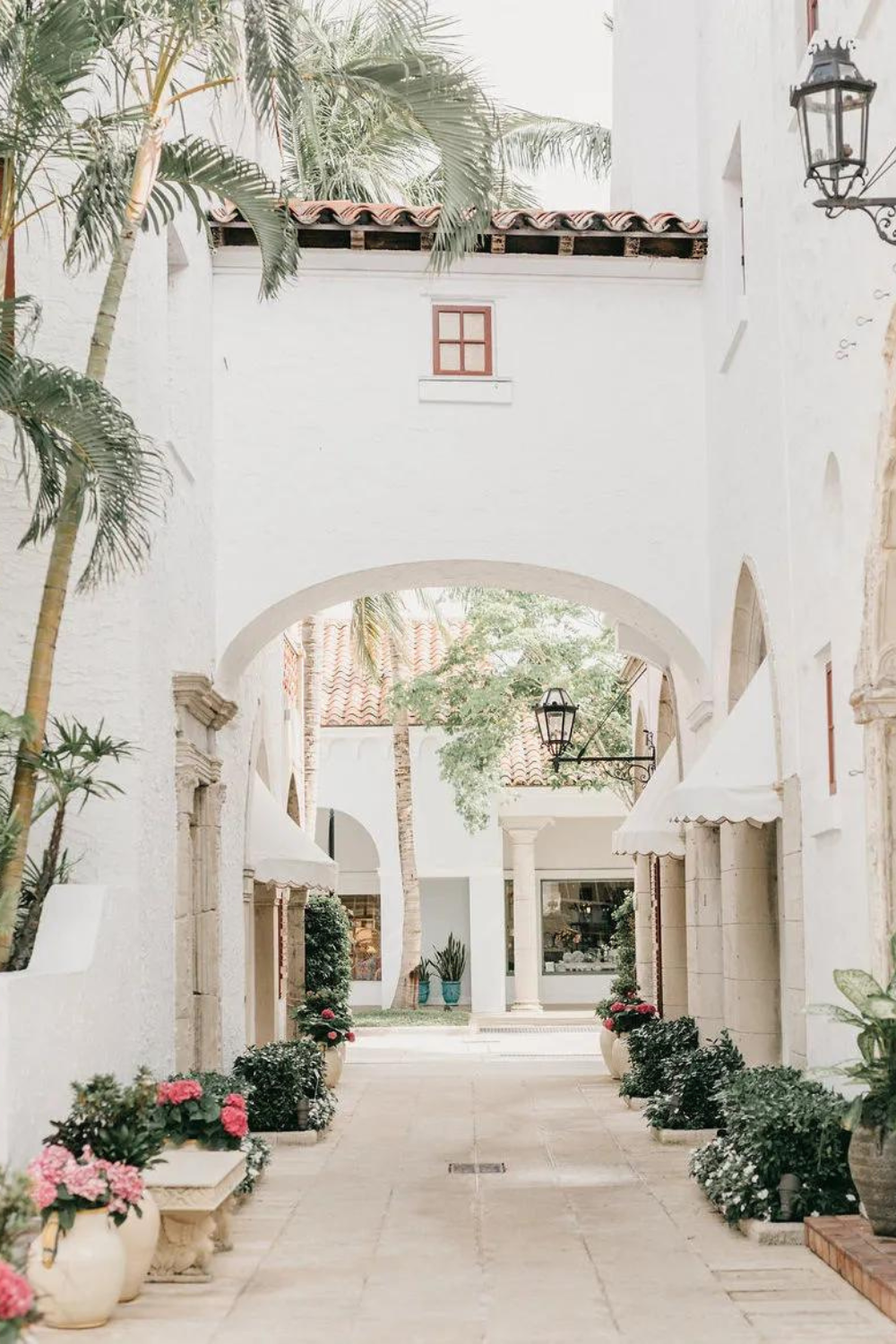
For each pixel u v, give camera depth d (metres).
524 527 16.12
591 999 35.19
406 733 31.33
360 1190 12.45
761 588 13.77
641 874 22.83
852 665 10.81
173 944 13.38
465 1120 16.78
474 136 12.30
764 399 13.59
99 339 10.52
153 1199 9.03
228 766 16.34
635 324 16.42
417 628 37.25
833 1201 10.30
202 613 15.17
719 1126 14.74
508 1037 28.05
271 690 22.22
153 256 13.16
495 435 16.22
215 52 11.01
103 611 12.23
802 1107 10.44
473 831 30.44
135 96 12.99
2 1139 8.92
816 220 11.71
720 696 15.77
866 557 10.17
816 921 12.06
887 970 10.04
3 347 9.68
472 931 32.47
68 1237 8.08
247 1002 19.56
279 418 16.11
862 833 10.66
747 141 14.33
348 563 15.98
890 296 9.62
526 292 16.39
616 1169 13.27
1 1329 4.82
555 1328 8.12
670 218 16.02
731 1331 8.02
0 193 11.69
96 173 10.59
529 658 30.14
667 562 16.20
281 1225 11.01
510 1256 9.90
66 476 10.30
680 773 18.31
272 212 12.05
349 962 26.02
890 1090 9.29
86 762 10.98
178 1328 8.12
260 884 21.25
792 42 12.45
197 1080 12.04
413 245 16.00
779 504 13.08
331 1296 8.88
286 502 16.02
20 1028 9.20
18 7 9.93
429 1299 8.77
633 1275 9.30
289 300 16.22
